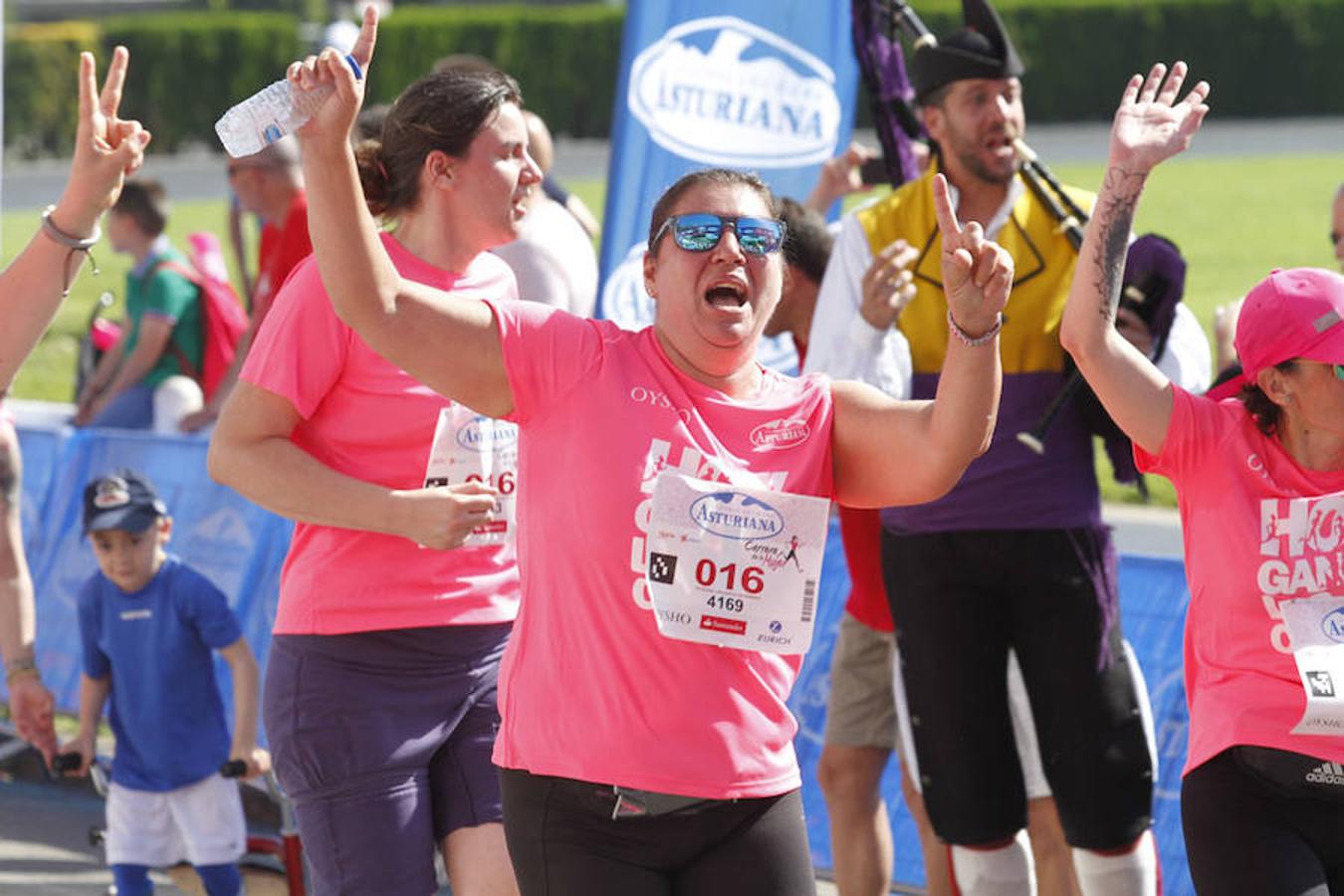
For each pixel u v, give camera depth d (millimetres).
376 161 11805
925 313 14102
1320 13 105688
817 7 18312
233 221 30516
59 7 160625
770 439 9305
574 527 9117
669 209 9398
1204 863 10406
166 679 16375
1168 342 13625
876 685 15102
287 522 19828
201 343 26078
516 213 11844
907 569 13648
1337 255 16312
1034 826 14680
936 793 13602
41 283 9734
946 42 13930
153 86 105750
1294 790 10312
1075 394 13492
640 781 8992
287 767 11508
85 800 20625
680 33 17688
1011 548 13297
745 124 18078
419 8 119000
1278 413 10625
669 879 9352
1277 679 10367
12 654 14461
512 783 9414
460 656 11602
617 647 9031
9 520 14312
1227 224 62656
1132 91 10922
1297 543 10367
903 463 9320
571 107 109312
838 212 18703
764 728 9203
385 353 9102
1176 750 15234
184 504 20891
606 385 9219
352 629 11414
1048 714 13391
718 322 9227
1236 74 106188
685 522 9062
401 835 11344
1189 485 10766
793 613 9227
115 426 25781
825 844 17141
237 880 16719
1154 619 15555
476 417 11555
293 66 8781
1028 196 13875
